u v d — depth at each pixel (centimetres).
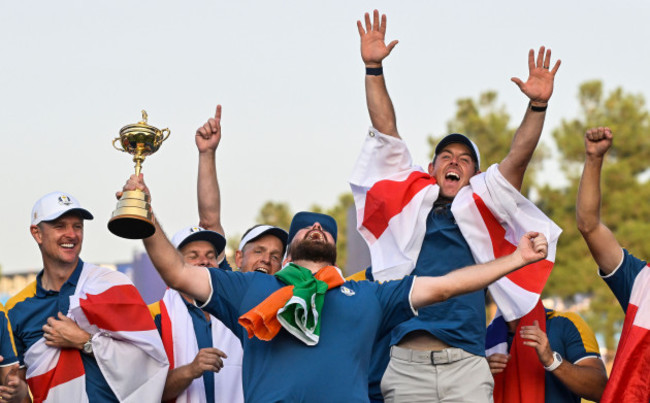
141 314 1612
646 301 1591
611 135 1588
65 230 1620
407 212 1664
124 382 1566
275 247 1856
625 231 6556
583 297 7025
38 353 1567
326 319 1384
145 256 3036
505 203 1623
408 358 1598
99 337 1573
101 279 1634
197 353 1658
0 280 7581
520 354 1720
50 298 1620
